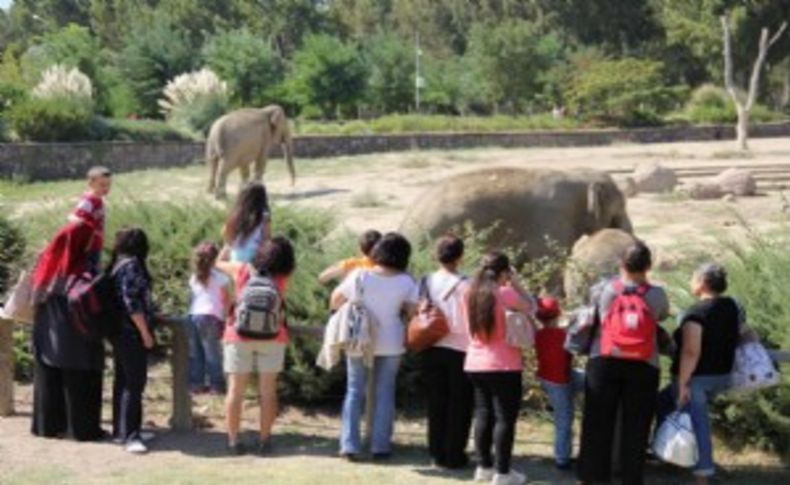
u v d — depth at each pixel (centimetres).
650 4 6838
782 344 844
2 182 3319
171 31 5091
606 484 765
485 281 764
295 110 5209
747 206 2367
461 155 3944
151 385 1051
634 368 735
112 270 857
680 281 920
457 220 1177
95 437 884
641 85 5238
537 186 1201
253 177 2948
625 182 2580
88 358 869
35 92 3969
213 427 930
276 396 938
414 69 5544
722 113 5416
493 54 5619
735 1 6056
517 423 937
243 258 903
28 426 927
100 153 3672
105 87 4719
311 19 8081
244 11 7994
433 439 817
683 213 2302
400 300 822
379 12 8738
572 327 756
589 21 6994
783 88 6612
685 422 741
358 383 830
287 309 985
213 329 916
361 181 3062
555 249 1109
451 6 8006
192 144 3878
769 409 831
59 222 1298
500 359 760
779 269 885
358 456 834
